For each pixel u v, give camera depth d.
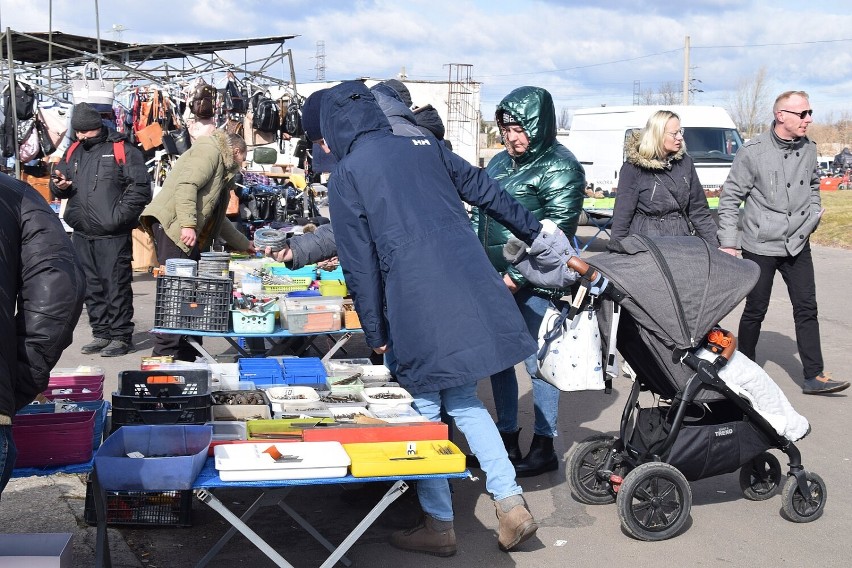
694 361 4.31
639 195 5.90
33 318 2.88
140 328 9.33
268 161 13.96
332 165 4.68
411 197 3.88
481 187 4.17
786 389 7.28
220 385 4.68
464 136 36.25
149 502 4.34
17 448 3.33
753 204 6.84
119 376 4.00
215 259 6.66
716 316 4.29
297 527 4.45
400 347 3.91
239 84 15.13
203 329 6.00
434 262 3.84
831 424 6.30
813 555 4.20
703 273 4.31
